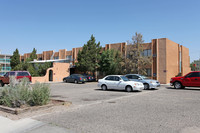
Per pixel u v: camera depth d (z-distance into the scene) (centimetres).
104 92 1500
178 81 1831
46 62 3566
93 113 711
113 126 541
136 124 562
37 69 3722
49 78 3519
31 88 851
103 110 768
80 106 859
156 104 913
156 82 1769
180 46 3588
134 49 2689
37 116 656
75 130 503
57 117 645
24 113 697
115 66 3067
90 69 3347
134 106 859
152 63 2955
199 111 746
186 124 562
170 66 2991
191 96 1227
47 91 866
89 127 530
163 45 2858
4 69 5475
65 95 1302
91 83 2869
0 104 851
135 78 1838
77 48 3988
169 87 2059
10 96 777
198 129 514
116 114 694
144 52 3089
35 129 511
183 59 3634
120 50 3319
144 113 711
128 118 634
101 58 3322
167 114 693
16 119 614
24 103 790
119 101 1015
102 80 1686
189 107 831
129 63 2684
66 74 3656
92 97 1194
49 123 564
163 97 1180
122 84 1552
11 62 4506
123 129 514
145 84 1769
